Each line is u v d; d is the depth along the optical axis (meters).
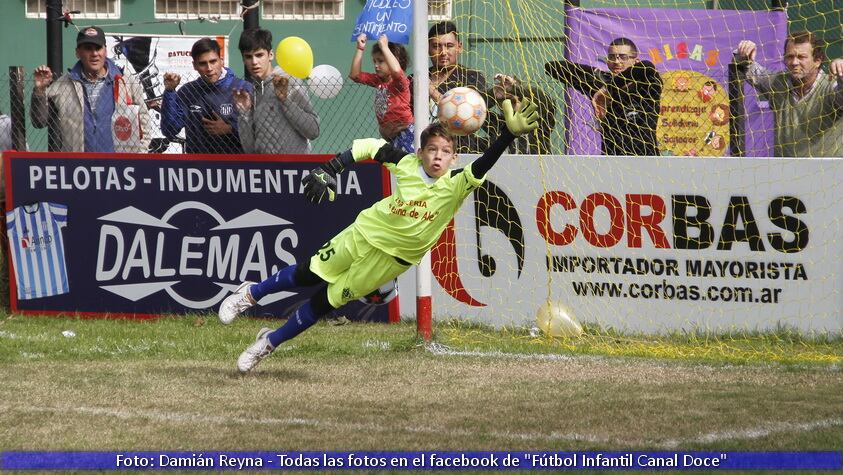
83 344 32.47
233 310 27.03
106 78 40.44
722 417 22.70
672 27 39.97
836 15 43.91
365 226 25.97
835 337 33.25
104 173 39.12
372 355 30.19
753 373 27.86
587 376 27.28
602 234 34.81
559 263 35.34
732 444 20.59
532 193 35.38
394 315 36.75
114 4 61.69
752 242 33.69
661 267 34.41
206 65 38.75
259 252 37.81
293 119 37.56
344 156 26.16
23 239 40.09
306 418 22.59
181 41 58.41
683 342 33.66
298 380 26.53
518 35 38.06
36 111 40.41
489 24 39.69
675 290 34.38
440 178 25.55
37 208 39.88
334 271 26.28
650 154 36.53
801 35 35.12
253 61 38.22
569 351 31.52
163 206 38.66
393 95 36.50
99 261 39.44
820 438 20.98
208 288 38.47
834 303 33.19
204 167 38.09
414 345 31.42
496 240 35.81
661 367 28.77
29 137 48.88
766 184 33.38
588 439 21.02
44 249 39.94
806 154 35.66
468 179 25.28
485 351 31.14
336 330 35.25
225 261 38.19
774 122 36.34
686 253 34.16
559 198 35.12
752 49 36.81
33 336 34.34
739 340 33.59
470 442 20.73
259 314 37.91
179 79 40.91
